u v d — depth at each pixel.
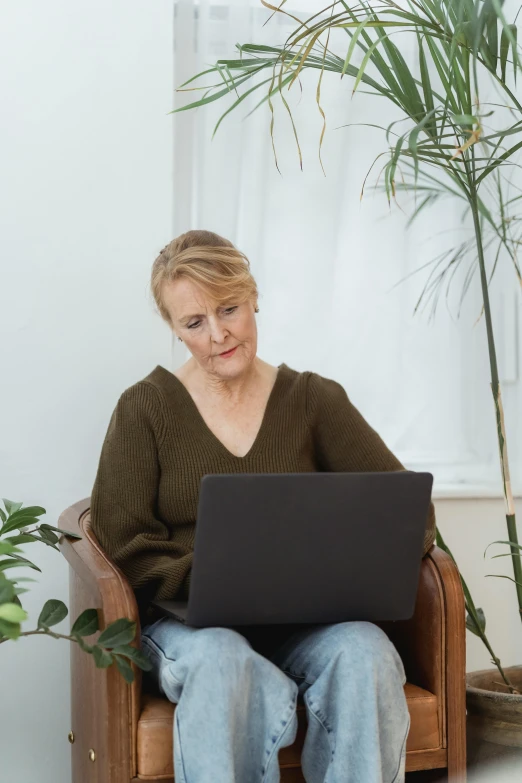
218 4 2.15
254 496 1.34
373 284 2.32
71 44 1.99
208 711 1.34
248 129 2.18
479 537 2.34
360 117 2.26
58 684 2.04
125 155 2.03
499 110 2.36
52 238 2.00
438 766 1.53
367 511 1.39
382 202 2.31
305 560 1.39
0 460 1.99
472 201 1.87
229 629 1.42
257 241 2.19
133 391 1.70
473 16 1.58
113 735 1.40
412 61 2.27
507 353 2.42
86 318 2.02
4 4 1.96
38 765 2.05
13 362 1.99
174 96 2.13
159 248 2.06
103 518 1.65
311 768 1.44
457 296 2.40
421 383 2.38
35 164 1.98
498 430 1.92
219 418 1.71
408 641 1.63
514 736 1.76
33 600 2.02
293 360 2.25
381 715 1.42
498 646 2.37
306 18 2.20
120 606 1.42
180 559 1.56
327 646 1.44
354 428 1.74
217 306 1.62
